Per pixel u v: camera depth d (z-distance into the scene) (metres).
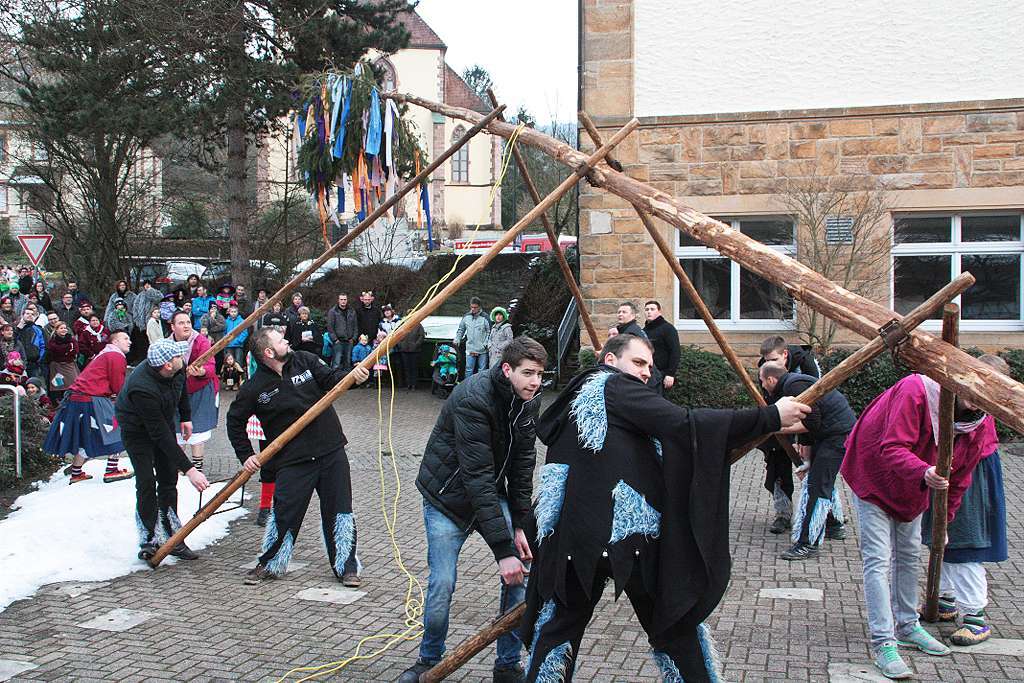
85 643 5.38
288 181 23.81
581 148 14.20
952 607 5.45
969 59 12.91
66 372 15.29
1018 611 5.75
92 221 22.70
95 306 22.72
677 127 13.80
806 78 13.38
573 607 3.63
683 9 13.70
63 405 9.40
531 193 6.54
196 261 25.88
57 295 23.39
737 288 13.83
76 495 8.80
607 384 3.60
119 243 23.20
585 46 14.02
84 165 22.06
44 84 18.11
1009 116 12.84
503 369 4.57
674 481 3.41
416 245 27.00
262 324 17.50
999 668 4.82
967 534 5.15
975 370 3.03
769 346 7.46
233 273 20.50
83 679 4.84
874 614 4.84
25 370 14.70
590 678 4.80
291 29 17.83
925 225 13.38
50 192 23.64
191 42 16.34
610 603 6.08
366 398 17.06
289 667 5.03
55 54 16.41
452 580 4.71
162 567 7.02
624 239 14.06
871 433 4.93
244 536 8.01
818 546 7.16
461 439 4.53
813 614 5.76
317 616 5.89
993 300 13.21
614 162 5.44
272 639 5.46
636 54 13.87
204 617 5.86
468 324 16.44
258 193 26.92
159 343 6.89
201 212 27.27
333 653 5.24
